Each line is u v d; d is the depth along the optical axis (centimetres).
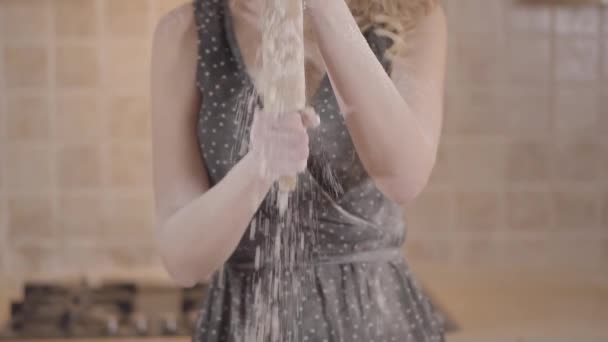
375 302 138
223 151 136
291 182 109
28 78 263
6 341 213
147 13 262
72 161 267
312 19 113
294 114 107
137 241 271
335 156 133
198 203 123
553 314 228
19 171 266
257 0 137
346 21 113
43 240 269
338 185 134
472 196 272
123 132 267
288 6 104
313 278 137
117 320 222
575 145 271
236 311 139
